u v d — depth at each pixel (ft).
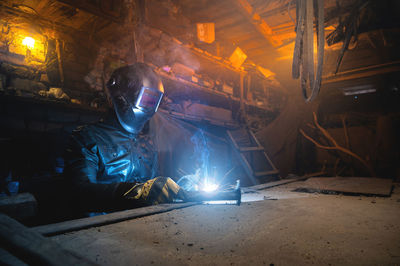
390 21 17.62
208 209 5.23
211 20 18.42
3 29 12.10
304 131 32.14
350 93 32.68
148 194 5.35
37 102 11.87
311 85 9.31
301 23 9.59
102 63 15.87
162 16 16.66
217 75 23.98
